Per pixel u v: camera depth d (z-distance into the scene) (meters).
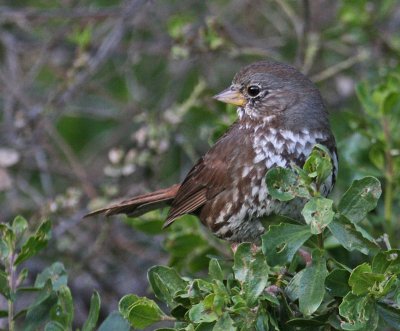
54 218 12.05
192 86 14.23
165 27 13.92
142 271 12.86
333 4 14.11
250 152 9.09
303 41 12.40
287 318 7.25
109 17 12.97
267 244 6.88
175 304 7.17
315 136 9.13
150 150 12.13
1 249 7.90
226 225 9.34
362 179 6.96
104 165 13.80
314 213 6.73
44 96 13.78
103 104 14.28
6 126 13.02
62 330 7.68
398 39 12.90
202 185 9.47
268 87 9.27
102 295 12.53
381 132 9.77
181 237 9.83
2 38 13.37
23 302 11.70
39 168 13.00
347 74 13.41
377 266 6.77
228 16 14.20
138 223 10.17
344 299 6.76
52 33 13.96
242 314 6.86
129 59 13.30
